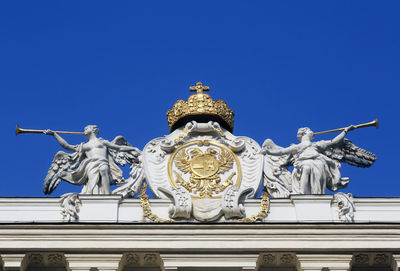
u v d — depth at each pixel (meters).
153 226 26.22
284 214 27.20
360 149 29.48
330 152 29.25
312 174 28.09
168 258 25.95
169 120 30.53
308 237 26.23
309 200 27.38
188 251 26.08
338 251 26.17
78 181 28.64
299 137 29.39
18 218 27.14
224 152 28.58
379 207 27.53
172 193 27.20
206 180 27.86
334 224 26.36
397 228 26.41
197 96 30.23
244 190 27.55
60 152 29.02
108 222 26.38
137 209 27.23
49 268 26.38
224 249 26.05
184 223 26.33
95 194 27.45
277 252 26.14
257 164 28.50
